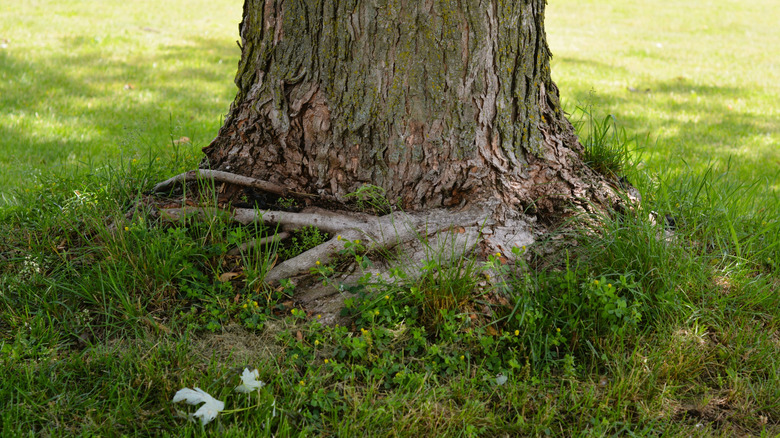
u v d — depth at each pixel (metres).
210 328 2.90
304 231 3.38
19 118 6.44
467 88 3.35
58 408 2.53
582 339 2.96
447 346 2.89
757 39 14.82
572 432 2.59
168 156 4.98
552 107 3.78
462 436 2.54
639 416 2.68
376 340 2.87
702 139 6.95
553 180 3.60
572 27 15.64
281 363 2.82
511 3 3.36
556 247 3.37
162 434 2.46
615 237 3.26
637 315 2.92
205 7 15.71
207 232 3.29
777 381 2.87
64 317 2.96
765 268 3.69
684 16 17.95
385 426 2.54
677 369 2.87
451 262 3.03
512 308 3.05
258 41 3.58
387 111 3.37
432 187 3.44
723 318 3.18
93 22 12.52
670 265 3.24
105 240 3.24
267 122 3.56
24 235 3.54
